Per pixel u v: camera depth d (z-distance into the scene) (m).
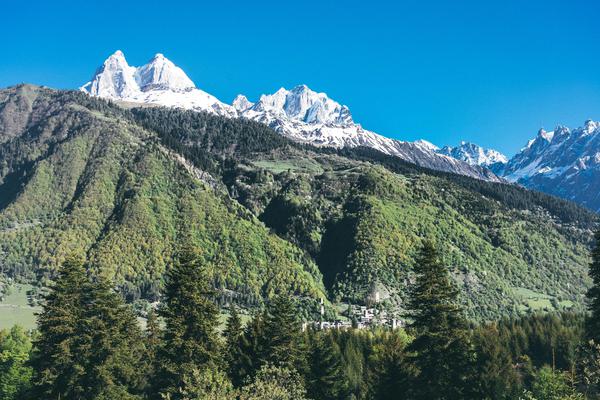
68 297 69.88
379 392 76.88
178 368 64.44
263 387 52.72
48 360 67.81
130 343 92.62
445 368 60.31
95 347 69.81
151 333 103.56
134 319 102.38
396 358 77.56
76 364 67.31
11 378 107.69
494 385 67.75
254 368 80.50
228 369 81.69
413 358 62.88
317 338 97.00
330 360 86.88
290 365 79.25
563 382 54.81
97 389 68.50
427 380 61.03
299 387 59.72
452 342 60.03
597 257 63.84
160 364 67.44
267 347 82.12
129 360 76.38
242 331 97.56
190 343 65.62
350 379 119.44
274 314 83.69
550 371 90.38
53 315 68.44
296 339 86.62
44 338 68.62
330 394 85.06
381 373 79.62
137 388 85.06
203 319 67.25
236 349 85.19
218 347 69.12
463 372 59.78
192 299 67.81
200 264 71.06
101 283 74.75
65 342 67.00
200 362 66.62
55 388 67.31
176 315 67.56
